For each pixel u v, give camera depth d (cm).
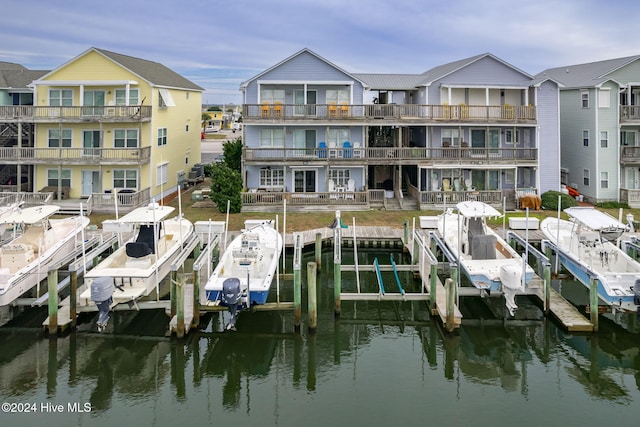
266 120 3066
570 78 3631
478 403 1220
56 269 1493
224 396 1265
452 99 3284
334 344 1534
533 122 3173
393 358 1452
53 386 1300
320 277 2120
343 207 3064
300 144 3206
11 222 1762
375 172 3519
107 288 1425
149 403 1233
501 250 1903
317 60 3153
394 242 2467
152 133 3172
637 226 2491
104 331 1559
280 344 1522
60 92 3134
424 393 1266
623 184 3281
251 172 3195
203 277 1861
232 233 2397
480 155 3167
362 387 1299
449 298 1518
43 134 3139
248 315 1697
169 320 1633
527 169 3294
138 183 3084
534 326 1619
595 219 1758
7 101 3262
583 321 1540
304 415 1173
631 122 3216
